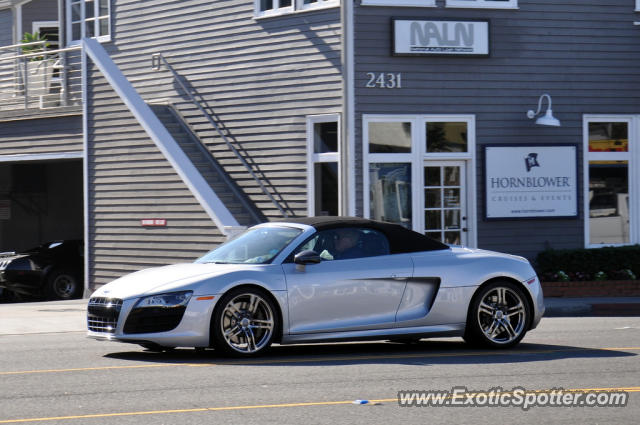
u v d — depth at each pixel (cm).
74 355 1196
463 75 2078
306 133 2123
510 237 2108
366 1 2019
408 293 1202
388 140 2044
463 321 1227
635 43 2178
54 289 2383
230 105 2277
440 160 2075
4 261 2366
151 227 2189
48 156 2430
